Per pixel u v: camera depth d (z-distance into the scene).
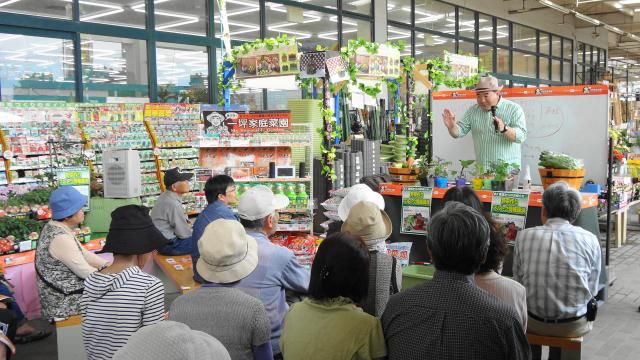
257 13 9.88
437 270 1.75
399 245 3.61
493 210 3.70
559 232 2.96
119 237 2.36
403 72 8.28
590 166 5.25
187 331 1.01
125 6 7.89
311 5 10.82
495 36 15.91
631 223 9.86
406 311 1.73
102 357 2.21
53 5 7.07
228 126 5.39
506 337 1.63
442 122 5.79
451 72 8.13
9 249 4.78
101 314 2.20
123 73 7.93
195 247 3.90
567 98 5.25
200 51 8.98
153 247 2.42
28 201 5.21
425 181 4.37
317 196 6.45
